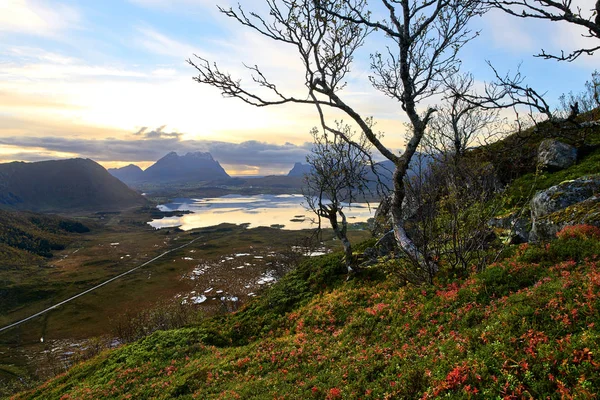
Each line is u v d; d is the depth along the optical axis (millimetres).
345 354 15133
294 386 13633
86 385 22734
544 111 6770
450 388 8664
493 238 21578
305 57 14320
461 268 16766
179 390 18047
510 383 7887
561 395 6977
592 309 8891
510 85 6934
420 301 15977
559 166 26359
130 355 25656
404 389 9664
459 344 10383
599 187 18312
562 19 6660
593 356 7477
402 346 12797
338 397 11211
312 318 22375
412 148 15156
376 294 20891
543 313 9773
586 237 14016
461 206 16344
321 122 15203
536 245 15750
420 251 17000
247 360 19281
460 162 16859
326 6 13445
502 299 12055
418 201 16625
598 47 6738
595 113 17672
